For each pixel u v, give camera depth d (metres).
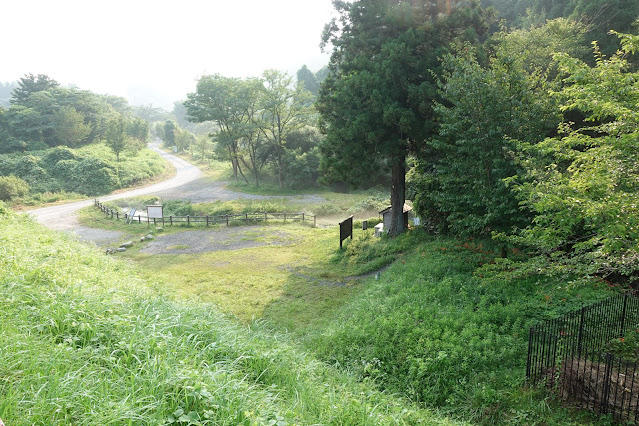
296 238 24.84
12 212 15.15
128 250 22.48
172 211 39.72
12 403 3.21
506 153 11.81
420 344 8.81
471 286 11.82
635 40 7.61
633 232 6.82
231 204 40.69
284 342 8.38
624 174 7.34
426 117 17.70
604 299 9.88
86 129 73.31
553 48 19.72
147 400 3.74
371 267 17.22
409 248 18.20
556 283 11.12
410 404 7.18
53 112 74.94
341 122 19.31
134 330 4.96
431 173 18.84
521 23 38.25
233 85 50.41
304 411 4.75
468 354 8.35
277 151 52.12
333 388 6.07
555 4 35.97
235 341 6.14
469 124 12.91
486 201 12.02
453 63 13.18
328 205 37.78
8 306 5.05
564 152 8.97
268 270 18.08
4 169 52.91
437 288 11.86
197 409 3.86
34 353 4.05
